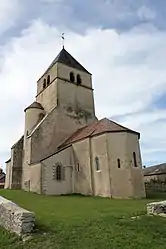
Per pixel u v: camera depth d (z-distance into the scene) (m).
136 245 7.76
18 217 9.84
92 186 23.89
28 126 32.88
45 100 35.25
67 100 33.53
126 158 23.52
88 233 9.04
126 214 12.26
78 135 29.00
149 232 8.90
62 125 31.62
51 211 13.53
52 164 25.14
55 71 34.72
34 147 28.72
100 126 26.80
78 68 37.09
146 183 37.47
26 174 29.27
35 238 9.01
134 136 25.09
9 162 35.69
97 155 24.42
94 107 36.16
